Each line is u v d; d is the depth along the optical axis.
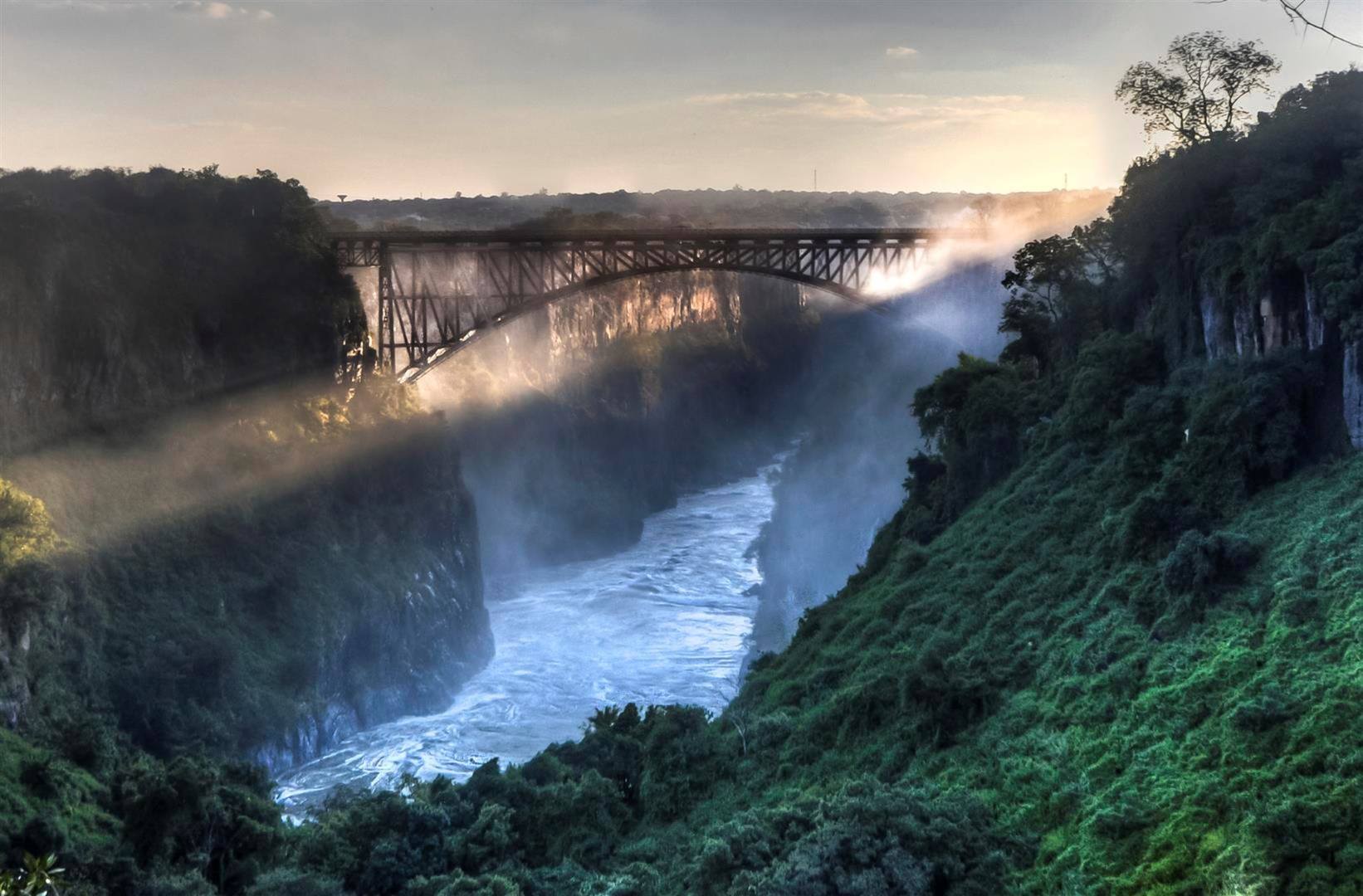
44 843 62.09
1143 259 72.19
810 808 49.59
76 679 86.69
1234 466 56.69
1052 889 40.84
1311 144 63.22
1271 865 35.78
